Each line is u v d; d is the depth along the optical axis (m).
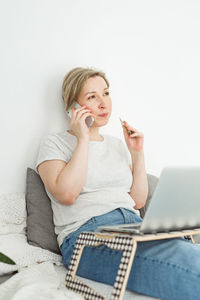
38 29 2.00
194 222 1.37
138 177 1.93
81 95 1.89
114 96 2.28
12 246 1.59
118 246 1.17
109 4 2.26
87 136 1.68
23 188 1.92
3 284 1.33
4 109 1.89
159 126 2.47
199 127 2.67
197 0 2.68
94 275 1.42
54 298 1.14
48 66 2.02
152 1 2.46
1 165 1.88
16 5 1.93
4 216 1.73
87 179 1.73
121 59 2.31
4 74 1.90
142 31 2.41
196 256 1.21
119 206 1.67
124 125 1.94
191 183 1.21
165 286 1.19
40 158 1.75
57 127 2.04
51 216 1.79
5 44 1.90
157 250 1.28
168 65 2.52
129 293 1.27
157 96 2.47
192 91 2.64
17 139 1.92
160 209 1.20
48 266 1.48
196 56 2.67
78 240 1.36
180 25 2.59
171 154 2.53
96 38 2.21
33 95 1.97
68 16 2.10
